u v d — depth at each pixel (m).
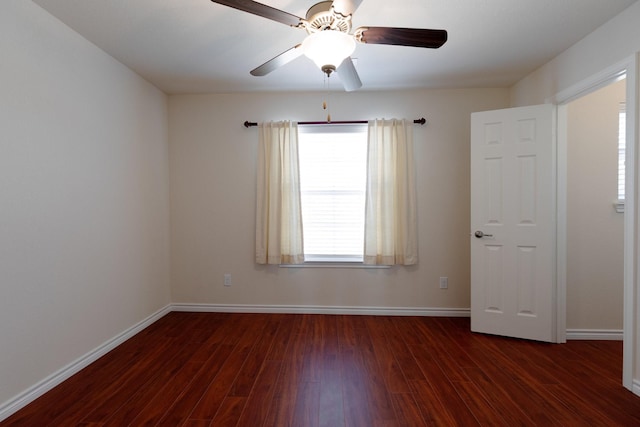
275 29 2.23
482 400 1.92
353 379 2.15
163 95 3.41
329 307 3.46
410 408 1.84
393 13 2.04
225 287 3.51
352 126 3.40
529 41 2.41
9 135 1.78
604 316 2.77
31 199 1.91
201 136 3.48
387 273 3.41
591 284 2.77
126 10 2.00
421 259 3.40
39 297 1.97
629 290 2.01
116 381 2.13
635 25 1.95
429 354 2.52
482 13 2.05
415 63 2.76
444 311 3.40
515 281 2.80
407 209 3.32
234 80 3.11
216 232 3.51
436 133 3.37
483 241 2.91
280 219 3.37
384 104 3.39
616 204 2.73
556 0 1.92
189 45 2.45
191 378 2.17
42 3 1.92
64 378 2.13
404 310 3.41
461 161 3.36
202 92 3.43
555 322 2.74
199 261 3.52
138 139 2.98
